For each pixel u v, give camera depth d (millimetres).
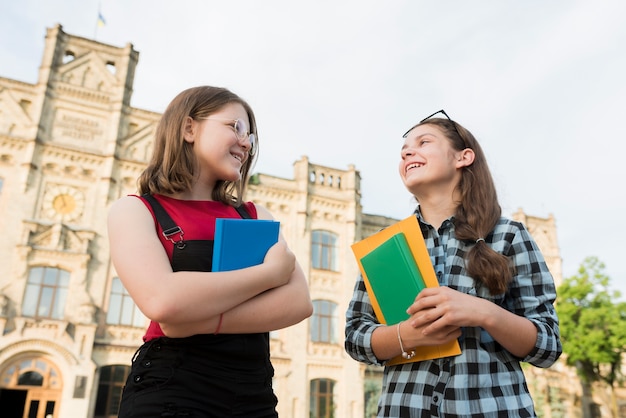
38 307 18844
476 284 2588
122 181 22047
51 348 18219
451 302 2250
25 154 20547
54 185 20734
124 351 19516
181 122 2301
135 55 24312
